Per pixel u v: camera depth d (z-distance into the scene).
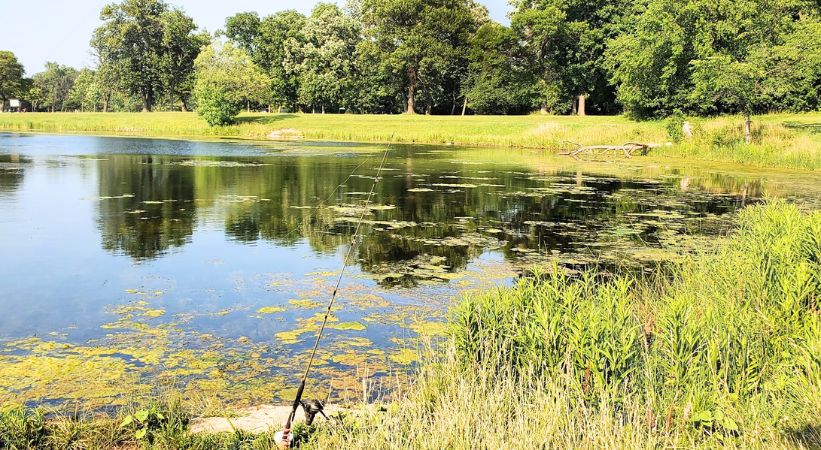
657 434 4.46
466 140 41.22
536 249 12.10
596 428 4.35
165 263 10.74
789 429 4.36
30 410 5.42
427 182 21.81
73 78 129.75
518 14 55.12
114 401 5.69
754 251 8.26
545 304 5.70
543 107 59.19
